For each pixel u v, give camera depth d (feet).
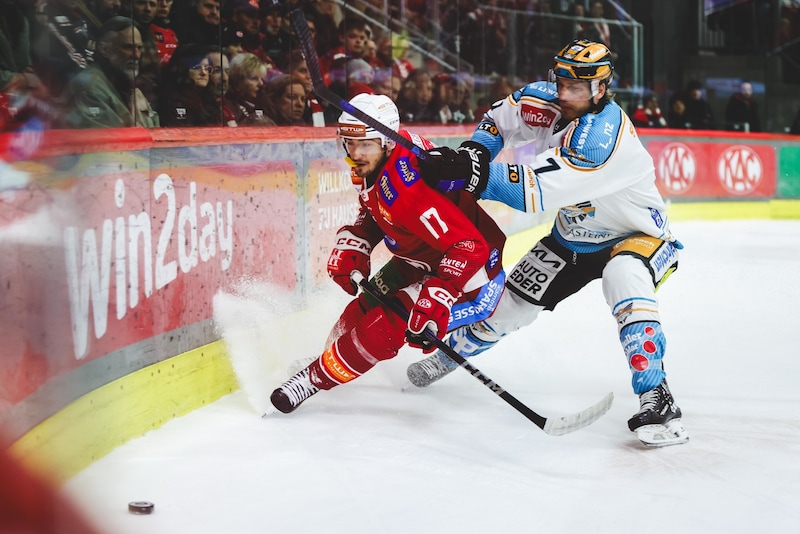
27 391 9.84
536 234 33.76
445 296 12.34
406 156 12.32
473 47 32.55
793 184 45.52
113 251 11.90
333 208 19.08
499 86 34.68
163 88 16.06
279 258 16.72
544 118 13.52
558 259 14.26
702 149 43.01
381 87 26.50
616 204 13.24
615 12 43.70
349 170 19.92
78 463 10.91
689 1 46.83
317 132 18.37
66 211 10.73
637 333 12.73
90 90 13.92
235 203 15.17
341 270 13.79
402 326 13.10
